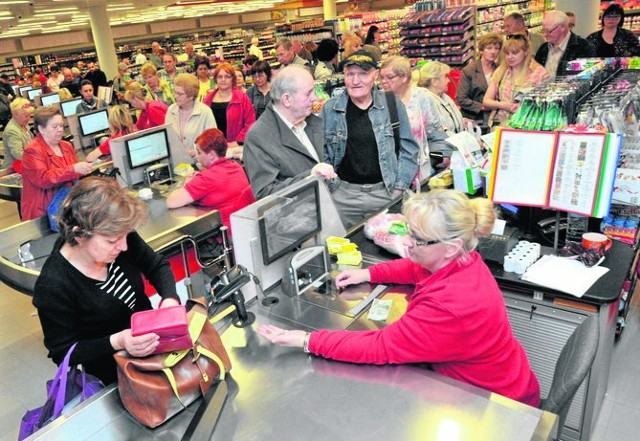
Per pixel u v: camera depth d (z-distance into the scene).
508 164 2.31
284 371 1.55
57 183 3.81
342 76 5.75
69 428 1.36
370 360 1.53
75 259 1.66
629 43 5.48
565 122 2.54
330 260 2.18
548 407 1.42
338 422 1.33
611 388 2.69
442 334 1.46
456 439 1.25
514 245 2.31
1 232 3.06
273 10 31.31
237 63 18.50
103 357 1.49
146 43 27.31
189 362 1.41
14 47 23.83
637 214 2.70
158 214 3.33
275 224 1.93
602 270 2.15
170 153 4.26
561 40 4.89
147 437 1.33
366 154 3.27
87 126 6.28
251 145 2.74
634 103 2.72
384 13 12.84
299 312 1.86
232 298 1.79
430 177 3.60
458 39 8.15
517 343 1.68
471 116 5.57
